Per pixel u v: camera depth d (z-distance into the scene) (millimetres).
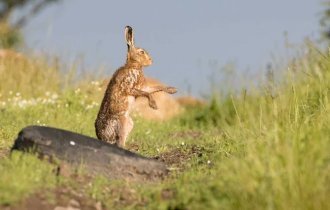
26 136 29734
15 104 52062
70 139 29906
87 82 59406
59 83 61094
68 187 27078
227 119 52688
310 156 26547
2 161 29328
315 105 38906
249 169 26266
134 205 26672
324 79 41500
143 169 29875
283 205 24719
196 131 49812
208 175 30078
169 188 28312
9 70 61094
